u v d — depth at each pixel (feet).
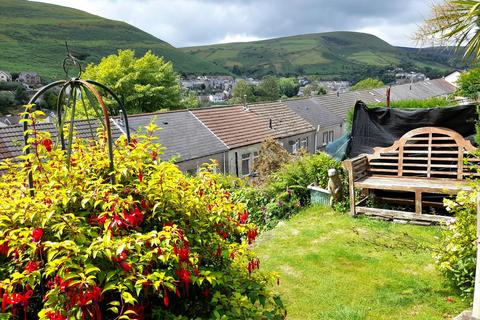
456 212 16.58
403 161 27.66
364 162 27.86
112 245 6.78
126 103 116.06
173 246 7.02
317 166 33.58
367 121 30.30
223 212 9.81
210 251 8.97
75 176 8.37
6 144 47.01
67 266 6.26
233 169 72.13
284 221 29.30
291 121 90.89
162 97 121.39
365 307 15.76
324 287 17.69
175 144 64.95
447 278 16.92
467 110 25.99
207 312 8.40
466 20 13.89
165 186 8.72
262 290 9.48
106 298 7.29
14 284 6.59
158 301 8.18
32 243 6.62
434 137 25.82
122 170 8.57
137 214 7.52
